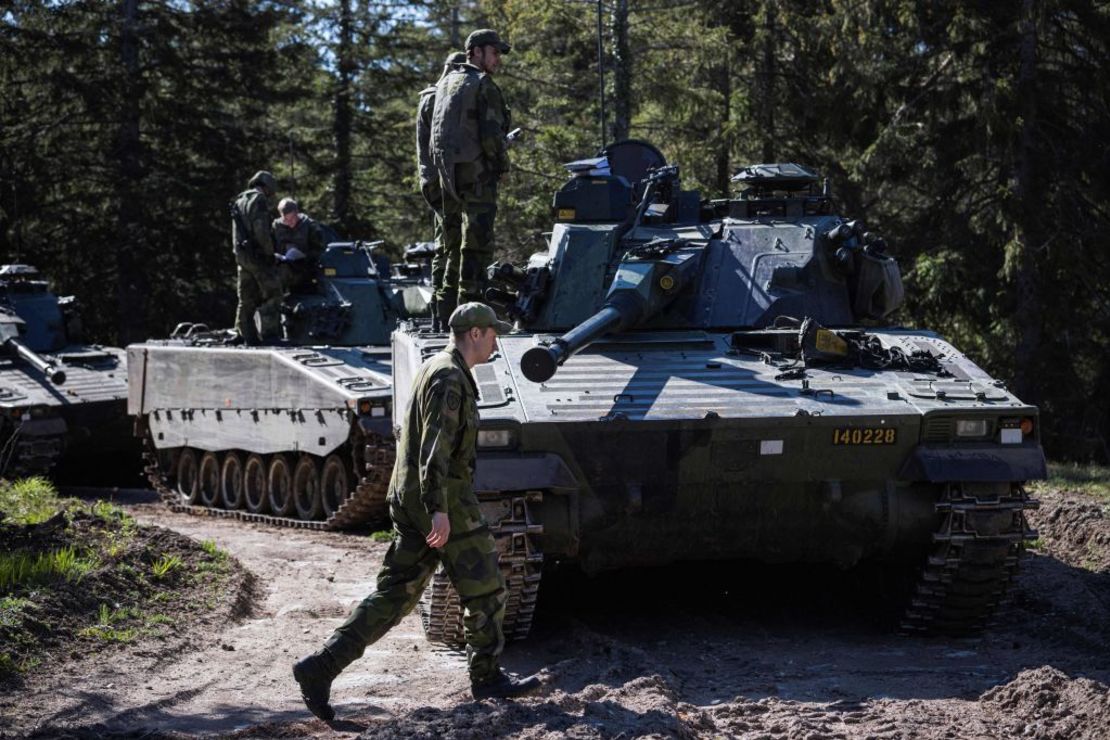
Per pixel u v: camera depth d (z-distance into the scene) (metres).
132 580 9.69
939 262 22.30
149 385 18.80
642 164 12.58
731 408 8.32
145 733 6.45
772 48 25.38
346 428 14.62
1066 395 22.77
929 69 23.56
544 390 8.59
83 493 20.41
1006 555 8.53
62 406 19.16
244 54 31.70
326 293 17.91
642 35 24.67
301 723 6.64
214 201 30.95
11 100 31.72
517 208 27.44
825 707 6.81
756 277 10.31
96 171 31.22
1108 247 21.83
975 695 7.11
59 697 7.09
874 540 8.68
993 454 8.44
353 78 34.91
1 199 30.97
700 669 7.99
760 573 10.88
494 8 27.41
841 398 8.54
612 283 9.83
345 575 11.80
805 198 11.10
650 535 8.64
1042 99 22.14
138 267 31.00
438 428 6.16
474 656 6.48
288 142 33.09
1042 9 21.06
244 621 9.59
